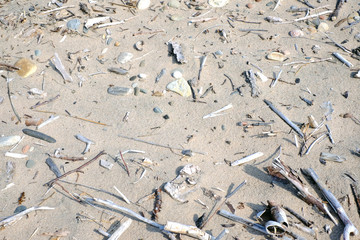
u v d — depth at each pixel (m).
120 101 1.05
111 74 1.09
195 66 1.10
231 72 1.09
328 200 0.88
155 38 1.16
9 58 1.12
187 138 0.98
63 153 0.96
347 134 0.98
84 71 1.10
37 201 0.90
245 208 0.88
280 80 1.07
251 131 0.99
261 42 1.15
